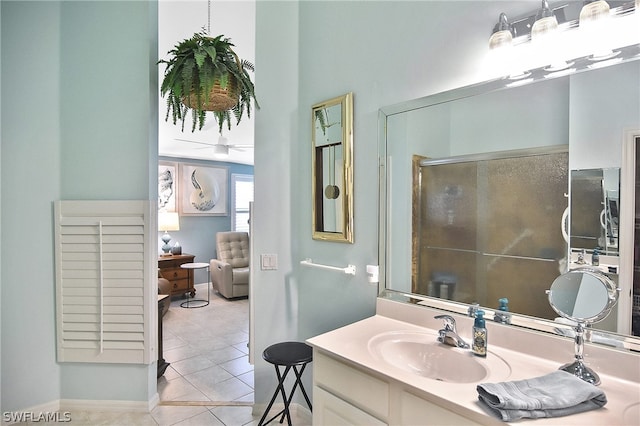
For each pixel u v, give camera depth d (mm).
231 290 4953
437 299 1477
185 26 2311
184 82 1611
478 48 1345
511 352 1227
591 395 866
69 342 2068
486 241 1330
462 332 1373
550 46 1166
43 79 2049
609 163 1056
